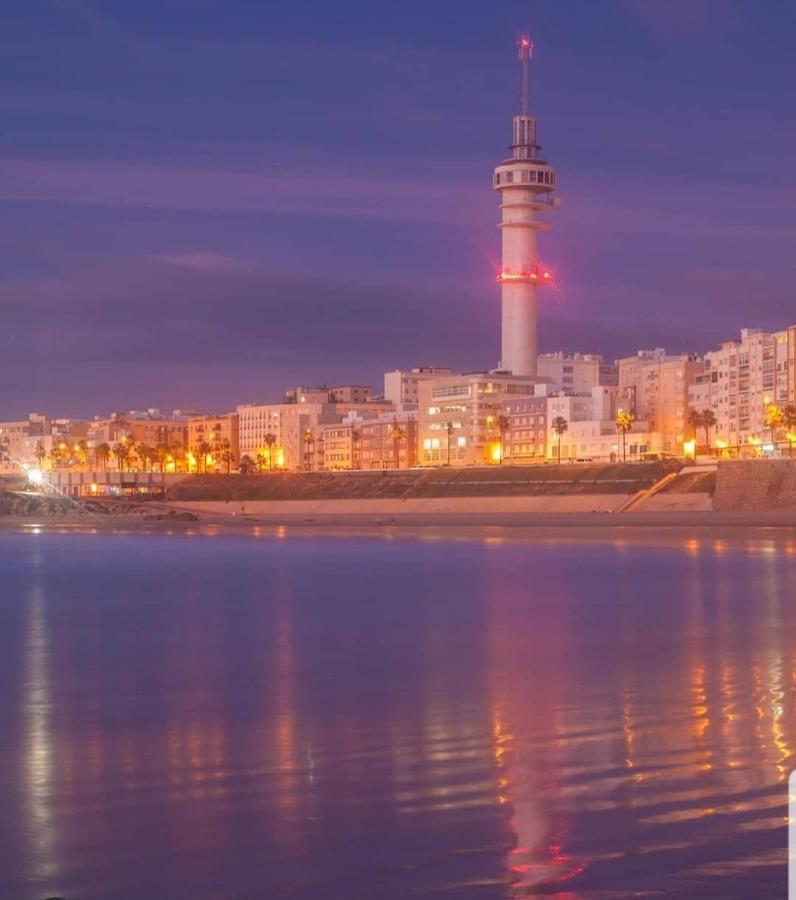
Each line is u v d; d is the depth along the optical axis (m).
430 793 22.92
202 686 36.44
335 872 18.81
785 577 80.62
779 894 17.64
